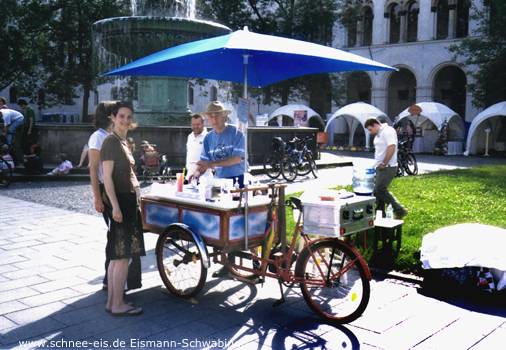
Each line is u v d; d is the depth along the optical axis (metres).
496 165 19.67
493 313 4.54
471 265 4.89
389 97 39.84
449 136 28.00
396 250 6.06
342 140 37.22
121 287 4.43
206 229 4.71
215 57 5.51
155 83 15.99
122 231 4.33
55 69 33.88
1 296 4.83
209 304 4.71
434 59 34.88
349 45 39.16
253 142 16.86
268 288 5.18
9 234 7.41
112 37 13.42
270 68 5.76
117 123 4.37
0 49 31.28
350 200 4.45
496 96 27.97
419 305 4.73
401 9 36.38
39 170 13.98
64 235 7.36
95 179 4.49
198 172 5.07
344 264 4.48
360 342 3.92
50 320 4.27
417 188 12.32
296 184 13.67
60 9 34.97
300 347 3.81
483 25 31.98
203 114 6.64
